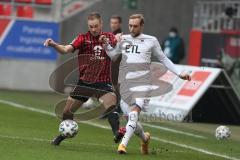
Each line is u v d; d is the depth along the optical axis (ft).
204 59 220.23
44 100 194.49
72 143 114.52
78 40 107.04
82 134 129.90
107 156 101.04
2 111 160.66
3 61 221.66
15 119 147.23
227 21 222.89
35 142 112.47
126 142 104.01
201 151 119.14
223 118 171.12
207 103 168.96
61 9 227.61
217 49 215.51
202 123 168.25
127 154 104.53
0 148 103.14
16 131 127.13
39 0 228.63
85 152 104.06
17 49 222.07
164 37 240.12
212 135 145.69
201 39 221.66
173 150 116.98
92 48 107.65
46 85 223.30
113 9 233.96
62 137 109.50
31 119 149.28
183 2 242.17
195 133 147.23
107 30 232.94
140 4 237.25
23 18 222.69
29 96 204.03
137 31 104.94
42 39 223.30
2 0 228.63
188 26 241.35
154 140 130.00
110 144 117.29
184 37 242.58
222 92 168.04
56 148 106.42
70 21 228.84
